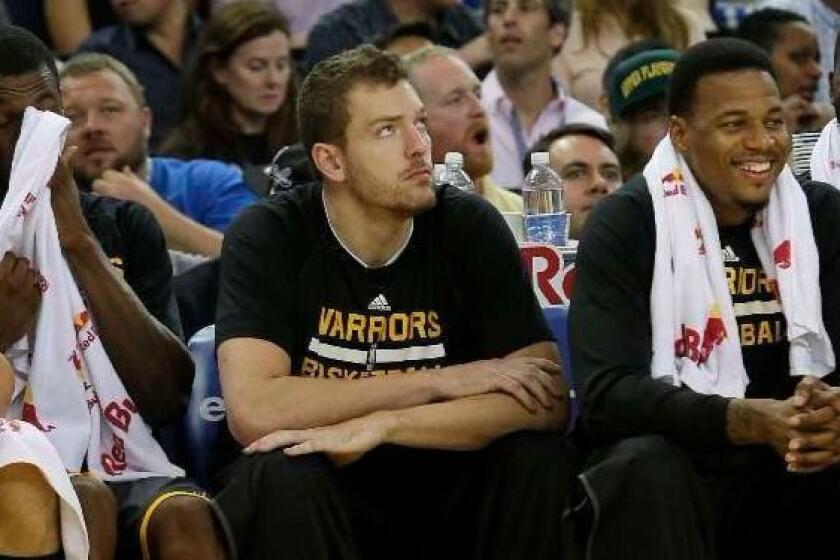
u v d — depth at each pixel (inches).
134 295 637.3
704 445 593.3
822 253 633.6
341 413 614.5
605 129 906.7
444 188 658.8
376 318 637.3
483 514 613.6
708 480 622.5
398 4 1094.4
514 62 1015.6
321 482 592.4
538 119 1024.2
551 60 1025.5
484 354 647.1
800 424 570.9
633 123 913.5
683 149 634.2
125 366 634.8
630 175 914.1
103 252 642.8
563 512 598.9
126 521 593.9
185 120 989.8
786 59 1017.5
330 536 589.6
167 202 902.4
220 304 636.7
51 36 1111.6
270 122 986.7
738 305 631.2
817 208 639.8
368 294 637.9
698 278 624.1
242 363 621.0
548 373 632.4
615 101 919.0
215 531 581.6
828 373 627.5
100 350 630.5
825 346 625.0
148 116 893.2
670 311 621.6
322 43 1074.7
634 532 577.6
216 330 634.2
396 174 627.2
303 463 594.2
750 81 621.6
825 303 629.9
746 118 620.1
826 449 575.8
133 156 872.3
